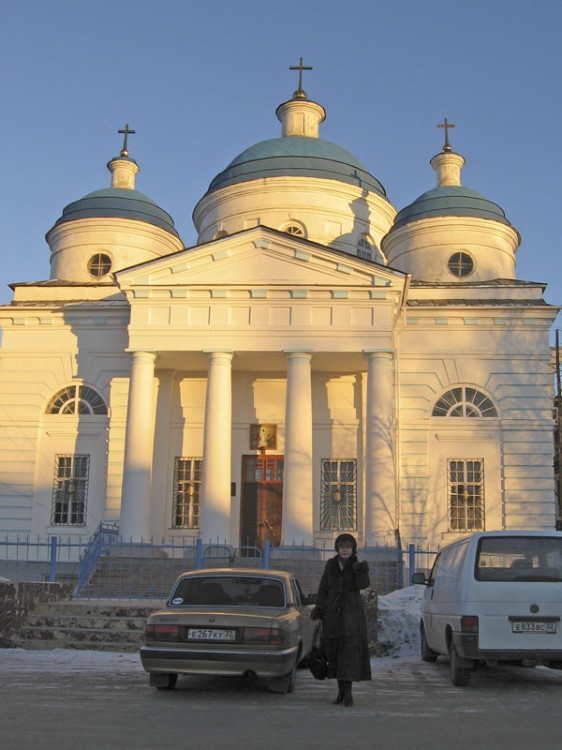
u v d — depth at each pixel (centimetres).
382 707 891
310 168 3109
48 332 2728
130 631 1420
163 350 2420
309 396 2380
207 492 2334
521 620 1040
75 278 3089
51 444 2666
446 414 2603
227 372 2397
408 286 2555
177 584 1076
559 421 3105
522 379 2600
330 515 2584
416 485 2544
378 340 2394
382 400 2359
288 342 2405
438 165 3297
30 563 2459
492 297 2742
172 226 3294
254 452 2642
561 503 3145
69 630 1420
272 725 779
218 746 686
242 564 2158
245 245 2464
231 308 2436
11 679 1035
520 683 1095
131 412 2389
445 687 1053
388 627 1480
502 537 1087
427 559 2492
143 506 2347
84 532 2591
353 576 921
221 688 1005
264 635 945
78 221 3122
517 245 3141
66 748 666
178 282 2452
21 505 2622
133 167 3362
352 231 3095
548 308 2598
